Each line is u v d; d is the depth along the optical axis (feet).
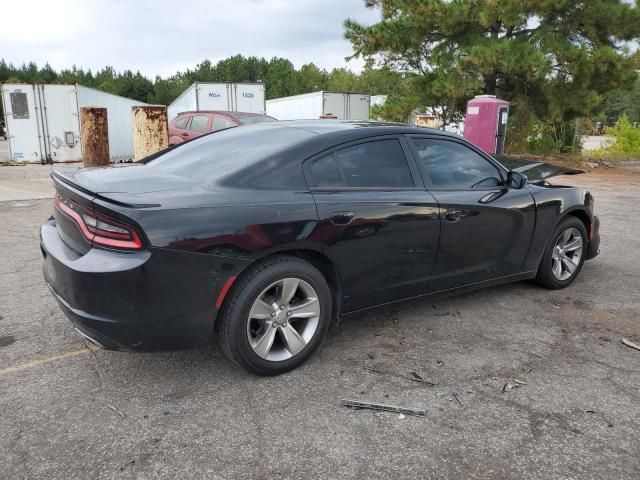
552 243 14.70
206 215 8.89
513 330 12.46
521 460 7.81
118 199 8.62
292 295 10.04
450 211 11.94
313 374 10.23
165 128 34.45
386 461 7.73
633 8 49.70
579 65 49.03
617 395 9.65
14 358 10.63
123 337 8.67
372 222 10.64
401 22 55.67
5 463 7.54
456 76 53.11
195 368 10.37
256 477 7.36
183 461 7.66
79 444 8.00
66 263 8.75
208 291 8.96
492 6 47.88
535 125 61.52
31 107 56.24
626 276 16.83
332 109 66.74
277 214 9.48
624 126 74.18
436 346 11.54
